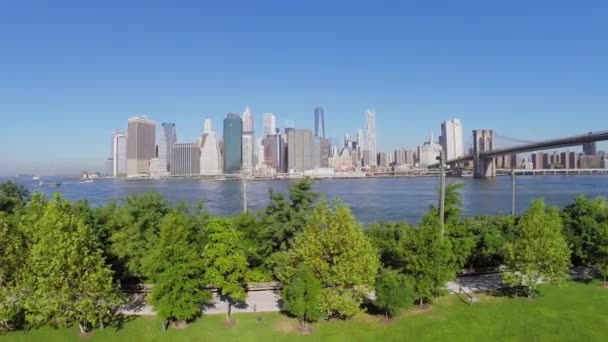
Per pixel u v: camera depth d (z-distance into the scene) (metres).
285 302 27.00
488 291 33.06
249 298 31.95
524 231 31.42
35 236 25.33
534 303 30.47
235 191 157.50
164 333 26.27
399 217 84.00
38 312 25.83
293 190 34.97
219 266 27.02
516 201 105.06
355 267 26.64
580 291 32.75
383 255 33.41
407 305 27.20
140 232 33.81
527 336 25.89
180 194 143.38
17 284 25.92
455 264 32.84
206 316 28.58
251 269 33.22
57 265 24.23
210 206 100.94
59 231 24.86
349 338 25.67
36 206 28.70
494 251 36.59
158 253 26.28
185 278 26.23
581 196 42.28
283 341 25.30
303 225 32.94
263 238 33.38
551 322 27.50
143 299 31.66
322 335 26.00
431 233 29.56
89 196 149.88
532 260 30.62
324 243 27.27
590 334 25.98
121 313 29.11
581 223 37.69
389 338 25.70
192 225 32.50
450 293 32.62
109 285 26.09
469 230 38.31
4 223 27.14
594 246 35.44
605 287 33.62
